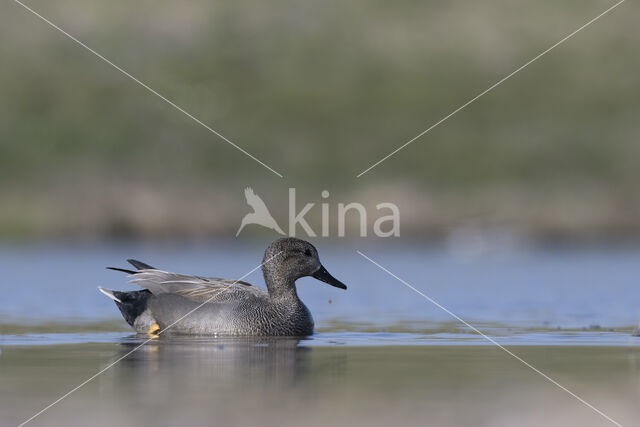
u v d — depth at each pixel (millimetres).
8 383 8242
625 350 10227
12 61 42562
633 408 7445
